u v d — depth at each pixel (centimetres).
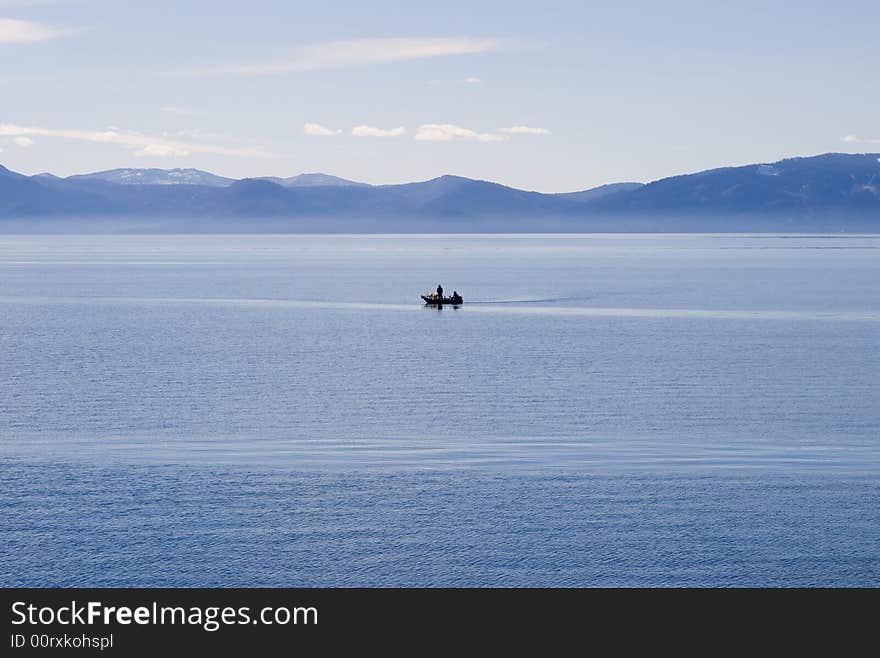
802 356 16500
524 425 11038
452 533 7631
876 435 10506
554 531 7656
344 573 7019
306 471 9206
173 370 15262
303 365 15788
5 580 6912
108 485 8738
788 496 8419
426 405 12238
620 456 9694
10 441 10325
